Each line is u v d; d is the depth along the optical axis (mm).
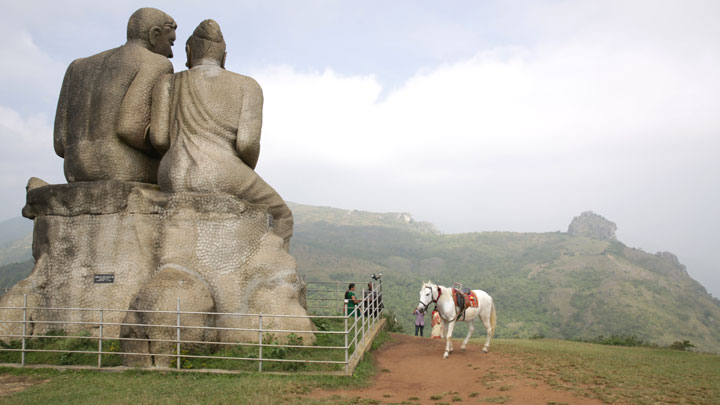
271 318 9477
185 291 8656
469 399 7055
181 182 10023
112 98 10562
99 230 10094
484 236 144500
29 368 8219
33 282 9969
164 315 8320
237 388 7117
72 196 10172
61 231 10188
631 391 7305
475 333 48438
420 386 7918
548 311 77438
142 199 10039
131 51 10828
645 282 81438
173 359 8250
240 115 10461
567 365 9336
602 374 8500
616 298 75125
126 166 10695
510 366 9117
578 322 71562
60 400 6629
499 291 86062
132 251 9953
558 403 6703
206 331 8836
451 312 10211
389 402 6844
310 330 9625
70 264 10055
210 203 9758
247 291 9672
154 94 10711
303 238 126562
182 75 10617
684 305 75500
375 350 10859
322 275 75688
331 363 8461
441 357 10195
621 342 17250
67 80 11211
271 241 10195
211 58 10938
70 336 9414
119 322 9688
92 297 9891
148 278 9812
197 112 10281
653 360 10969
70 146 10805
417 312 10031
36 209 10586
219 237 9711
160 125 10523
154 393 6918
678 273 103062
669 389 7473
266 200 10953
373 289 12711
